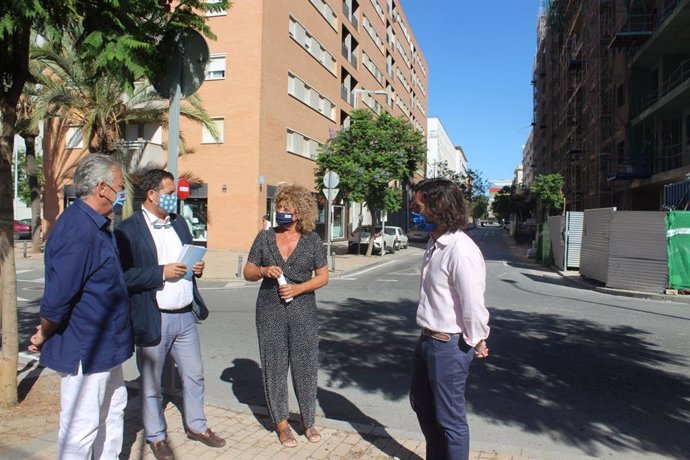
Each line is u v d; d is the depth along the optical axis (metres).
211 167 24.80
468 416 4.89
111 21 3.83
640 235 13.29
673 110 24.17
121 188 2.96
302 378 3.97
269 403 3.95
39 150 49.75
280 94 26.58
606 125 32.09
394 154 23.62
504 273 18.91
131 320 3.29
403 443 3.98
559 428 4.63
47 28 3.76
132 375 5.86
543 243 22.84
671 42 24.00
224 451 3.79
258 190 24.23
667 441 4.38
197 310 3.94
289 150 27.91
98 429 2.99
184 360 3.88
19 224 36.25
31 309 9.98
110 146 19.08
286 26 27.27
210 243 24.72
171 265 3.51
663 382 5.89
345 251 28.81
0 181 4.33
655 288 12.93
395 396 5.40
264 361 3.98
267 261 3.95
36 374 5.32
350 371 6.21
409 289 13.60
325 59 33.88
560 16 47.88
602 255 14.46
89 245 2.75
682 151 24.00
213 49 24.69
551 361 6.70
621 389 5.66
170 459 3.64
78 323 2.78
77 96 18.22
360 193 22.89
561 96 52.75
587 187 37.59
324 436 4.09
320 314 9.77
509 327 8.74
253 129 24.27
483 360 6.70
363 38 43.59
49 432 3.92
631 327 8.88
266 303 3.97
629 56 28.17
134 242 3.57
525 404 5.20
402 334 8.13
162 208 3.74
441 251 3.13
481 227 127.69
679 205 16.83
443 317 3.09
